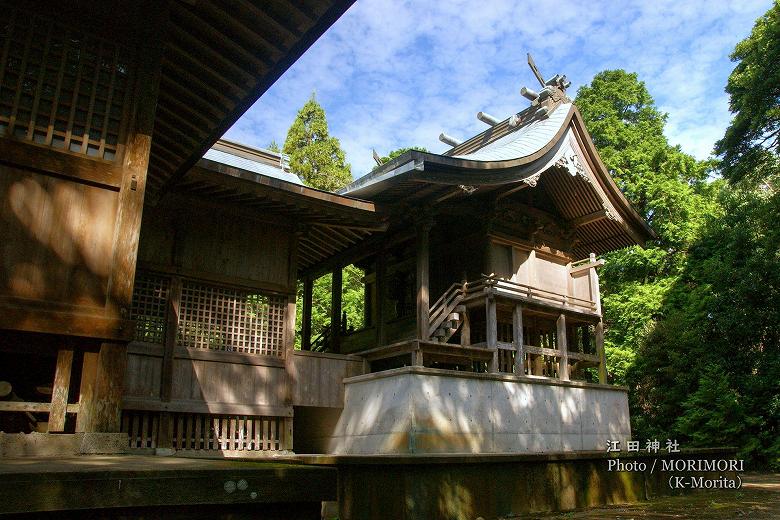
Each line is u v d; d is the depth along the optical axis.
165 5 5.02
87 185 4.53
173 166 7.45
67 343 4.25
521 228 14.73
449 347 11.53
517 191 14.69
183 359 9.61
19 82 4.43
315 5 4.79
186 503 2.39
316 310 26.48
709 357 18.91
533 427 11.84
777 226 18.94
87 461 3.09
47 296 4.21
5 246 4.16
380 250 14.16
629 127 26.58
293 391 10.68
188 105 6.30
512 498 6.57
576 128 14.13
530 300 12.88
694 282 22.23
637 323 22.31
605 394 13.88
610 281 24.81
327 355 11.53
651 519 6.22
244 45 5.38
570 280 15.61
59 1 4.71
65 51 4.66
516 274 14.22
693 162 25.30
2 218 4.19
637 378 20.81
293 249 11.16
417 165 10.44
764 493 9.45
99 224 4.51
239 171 9.42
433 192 11.84
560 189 15.18
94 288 4.38
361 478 5.88
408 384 10.09
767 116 18.30
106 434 4.15
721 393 17.27
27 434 3.89
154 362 9.34
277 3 4.83
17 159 4.29
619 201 15.06
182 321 9.81
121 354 4.38
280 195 10.02
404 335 13.45
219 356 9.95
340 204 10.65
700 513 6.76
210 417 9.79
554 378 13.27
